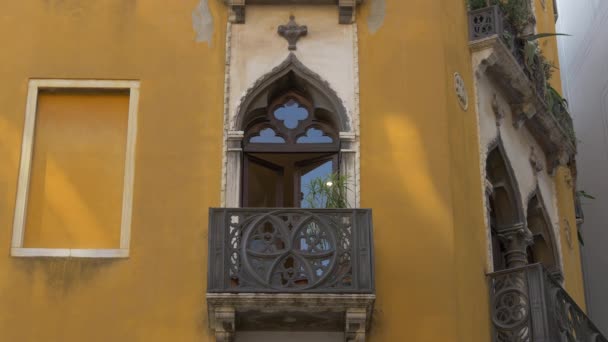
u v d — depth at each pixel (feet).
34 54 43.83
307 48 44.19
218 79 43.52
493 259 48.14
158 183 41.81
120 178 42.39
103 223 41.68
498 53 47.32
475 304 41.81
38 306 39.91
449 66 44.75
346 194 41.50
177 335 39.55
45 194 42.06
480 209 44.80
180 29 44.34
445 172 42.19
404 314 39.99
